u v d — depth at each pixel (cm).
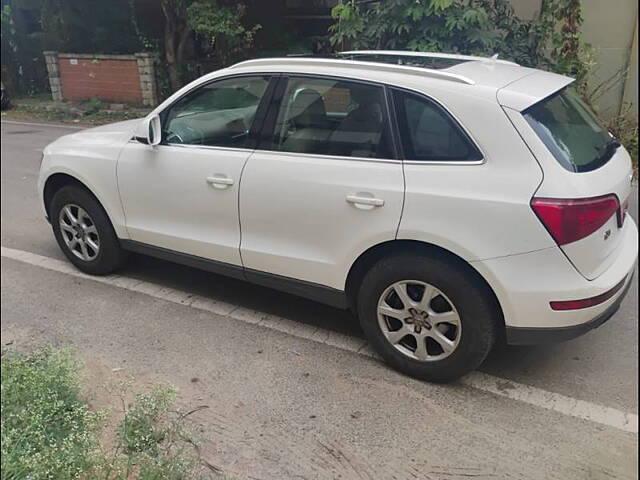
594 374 329
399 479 252
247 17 1298
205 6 1216
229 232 369
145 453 253
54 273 471
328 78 328
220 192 363
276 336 372
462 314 297
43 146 1041
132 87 1477
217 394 311
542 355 349
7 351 349
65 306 414
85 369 333
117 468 245
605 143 325
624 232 328
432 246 298
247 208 354
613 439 277
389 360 331
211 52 1479
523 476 254
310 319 394
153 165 393
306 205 329
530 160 275
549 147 277
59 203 455
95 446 259
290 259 346
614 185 289
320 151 329
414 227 295
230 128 364
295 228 339
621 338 369
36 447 252
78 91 1567
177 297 427
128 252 456
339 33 690
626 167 317
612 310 296
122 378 325
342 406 301
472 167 286
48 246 534
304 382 322
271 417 292
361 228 313
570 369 335
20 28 1694
